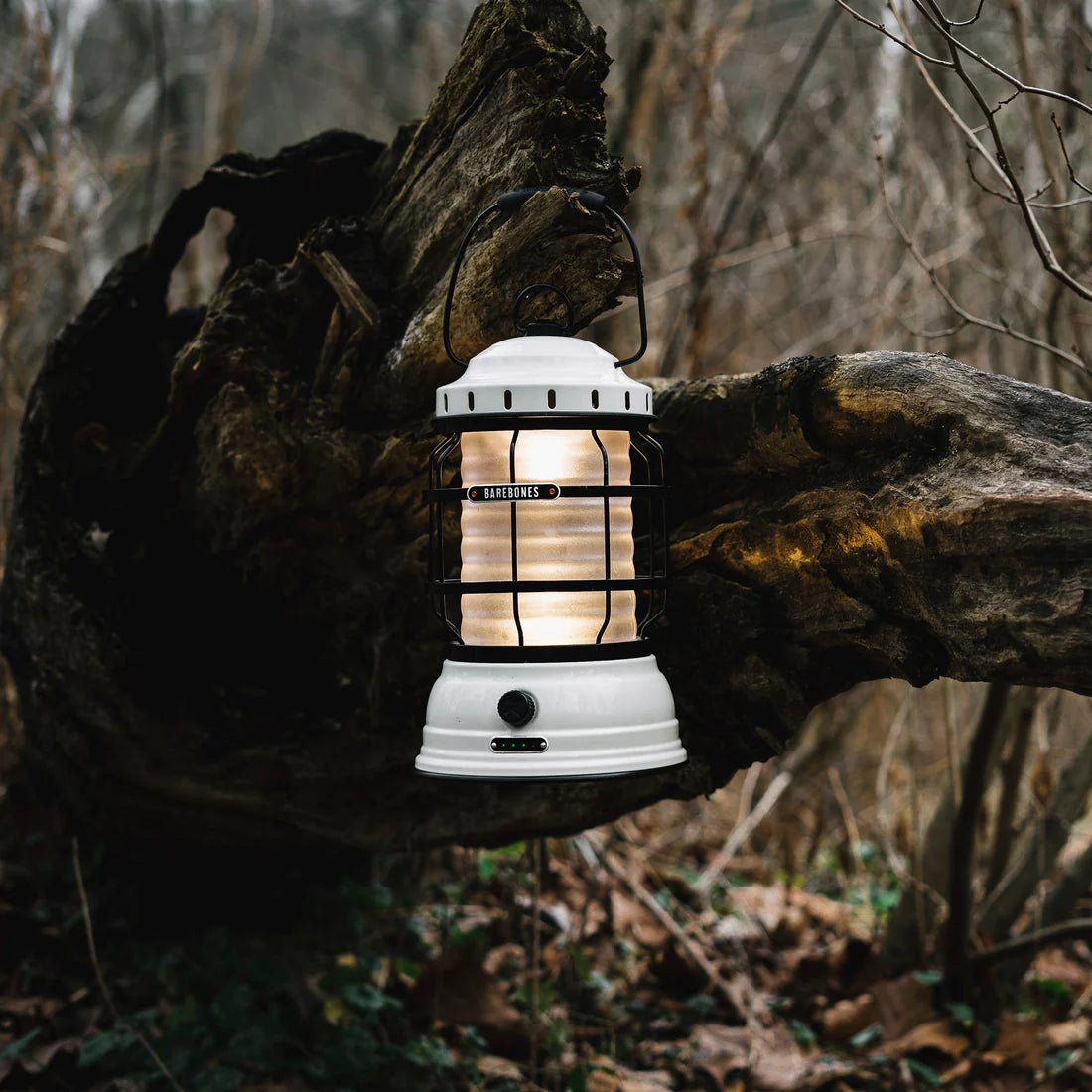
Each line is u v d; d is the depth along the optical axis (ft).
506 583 6.06
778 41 22.62
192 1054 9.91
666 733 6.07
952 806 13.21
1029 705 13.14
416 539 8.36
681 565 7.42
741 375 7.25
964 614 5.78
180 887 11.53
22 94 16.06
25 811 12.89
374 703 8.86
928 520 5.82
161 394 9.91
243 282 8.46
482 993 11.19
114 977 10.98
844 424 6.54
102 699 9.57
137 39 23.97
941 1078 11.33
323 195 9.50
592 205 6.93
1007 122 17.52
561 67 7.32
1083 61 13.93
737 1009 12.19
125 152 21.29
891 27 16.07
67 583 9.55
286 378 8.43
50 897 11.93
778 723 7.47
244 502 8.54
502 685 5.90
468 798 9.25
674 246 19.60
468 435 6.34
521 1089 10.49
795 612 6.95
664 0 18.13
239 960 10.95
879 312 15.97
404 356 7.89
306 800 9.70
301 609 9.16
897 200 15.99
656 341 17.47
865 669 7.01
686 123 19.27
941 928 12.96
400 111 25.63
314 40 31.01
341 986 10.64
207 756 9.64
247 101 30.27
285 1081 10.00
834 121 19.39
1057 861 13.62
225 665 9.62
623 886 14.01
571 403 5.90
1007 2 11.59
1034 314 14.08
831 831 17.88
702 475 7.50
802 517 6.72
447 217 7.86
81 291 16.21
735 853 17.03
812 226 17.71
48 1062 9.80
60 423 9.66
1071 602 5.32
